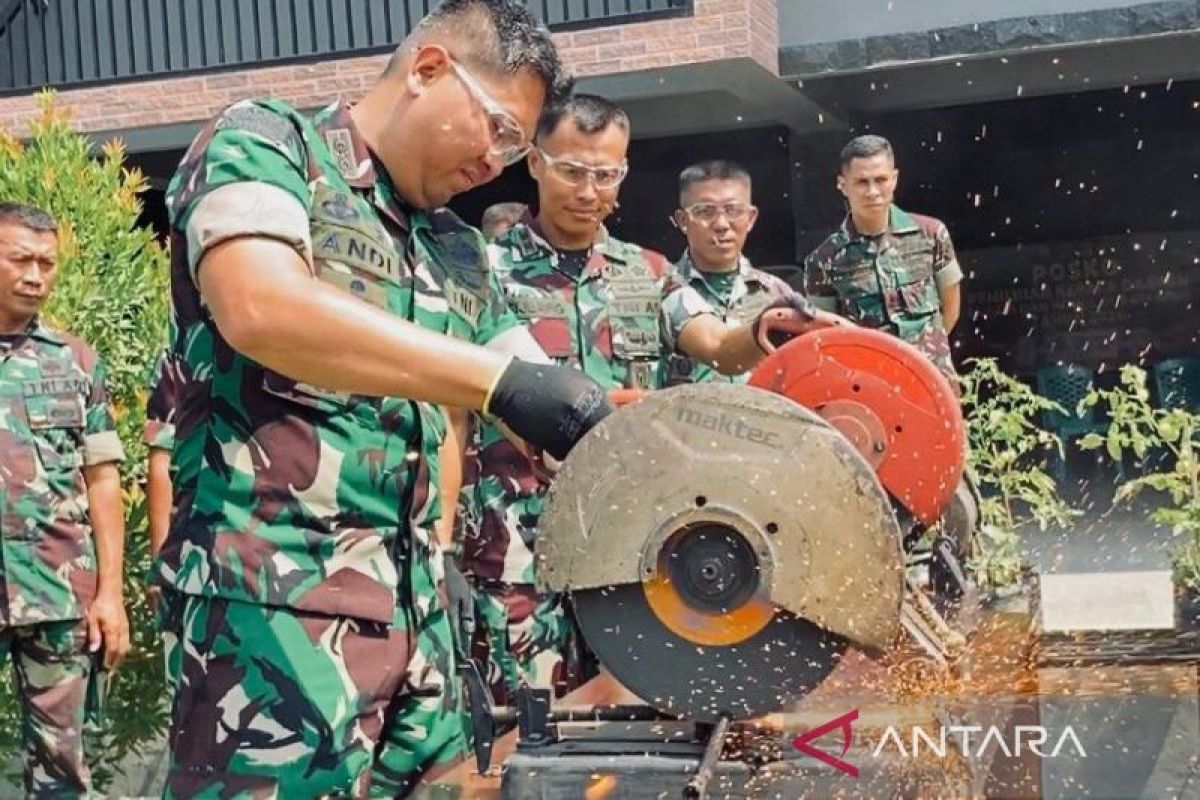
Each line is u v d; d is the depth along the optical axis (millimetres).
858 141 6047
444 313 2504
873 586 2156
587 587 2201
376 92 2445
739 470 2162
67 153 5605
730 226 5176
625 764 2170
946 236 6137
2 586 4727
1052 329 11867
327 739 2324
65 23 11695
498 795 2139
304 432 2340
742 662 2207
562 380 2133
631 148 11906
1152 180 11586
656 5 10391
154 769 5371
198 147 2225
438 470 2564
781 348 2799
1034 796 1998
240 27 11125
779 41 10250
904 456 2760
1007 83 10828
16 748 5160
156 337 5516
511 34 2396
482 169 2447
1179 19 9664
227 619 2336
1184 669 2912
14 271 4820
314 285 2074
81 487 4895
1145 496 7066
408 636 2451
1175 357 11695
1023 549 5789
